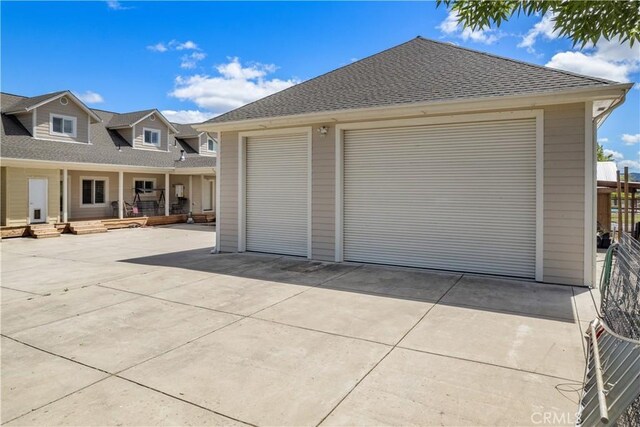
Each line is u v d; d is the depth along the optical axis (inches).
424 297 229.6
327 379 130.9
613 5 112.8
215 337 169.8
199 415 110.2
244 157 390.6
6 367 142.1
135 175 778.2
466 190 291.9
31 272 314.7
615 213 719.7
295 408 113.5
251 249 395.2
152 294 241.6
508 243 279.3
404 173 314.0
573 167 253.6
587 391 98.5
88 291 251.0
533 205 270.2
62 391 124.3
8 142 586.2
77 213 690.2
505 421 105.7
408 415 109.2
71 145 677.3
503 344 159.0
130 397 120.3
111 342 165.5
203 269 316.5
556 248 259.4
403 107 285.3
